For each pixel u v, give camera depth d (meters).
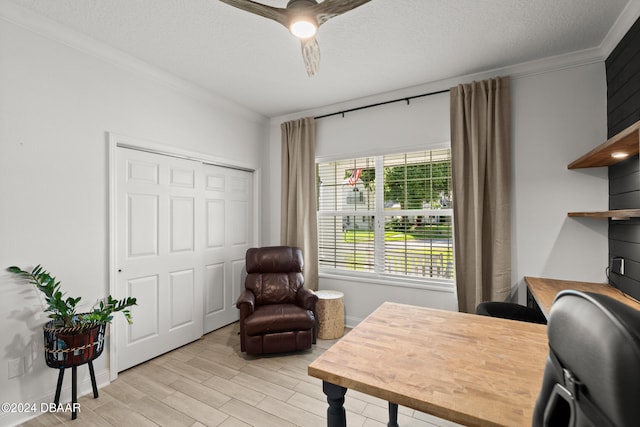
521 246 2.61
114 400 2.10
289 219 3.82
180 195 3.02
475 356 1.12
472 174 2.72
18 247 1.91
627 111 2.00
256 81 2.96
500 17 1.98
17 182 1.92
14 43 1.90
